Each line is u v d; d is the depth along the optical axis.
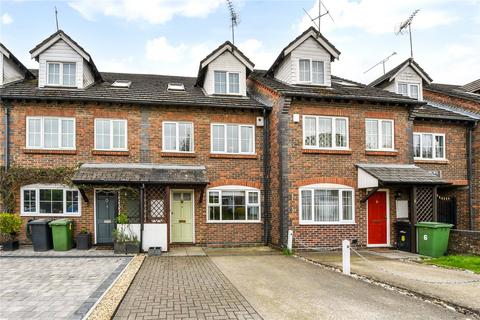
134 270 9.60
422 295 7.36
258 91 16.67
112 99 13.88
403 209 14.83
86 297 7.11
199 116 14.83
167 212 13.07
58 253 12.27
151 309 6.55
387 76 17.45
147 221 13.77
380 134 15.02
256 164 15.12
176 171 13.81
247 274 9.41
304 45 15.52
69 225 13.01
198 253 12.70
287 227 13.56
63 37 14.50
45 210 13.62
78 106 13.98
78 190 13.59
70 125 13.98
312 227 13.85
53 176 13.45
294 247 13.56
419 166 16.41
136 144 14.30
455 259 11.33
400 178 13.38
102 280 8.47
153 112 14.53
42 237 12.66
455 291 7.64
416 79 17.55
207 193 14.62
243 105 14.78
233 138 15.11
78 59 14.69
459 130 17.11
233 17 16.61
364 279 8.88
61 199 13.70
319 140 14.30
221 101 14.99
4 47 14.20
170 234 14.48
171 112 14.66
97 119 14.16
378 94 15.55
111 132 14.23
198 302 6.96
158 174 13.39
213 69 15.73
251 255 12.51
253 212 15.01
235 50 15.77
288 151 13.83
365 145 14.76
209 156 14.72
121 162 14.16
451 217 17.39
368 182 13.73
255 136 15.20
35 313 6.20
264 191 15.09
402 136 15.24
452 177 16.81
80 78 14.66
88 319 5.89
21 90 13.90
